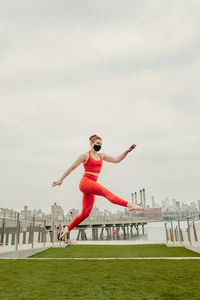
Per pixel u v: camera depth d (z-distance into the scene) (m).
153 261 6.06
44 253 10.46
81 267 5.38
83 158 4.20
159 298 3.12
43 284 3.88
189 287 3.61
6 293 3.37
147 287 3.66
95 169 4.23
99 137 4.37
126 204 3.28
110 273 4.71
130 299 3.08
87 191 3.93
